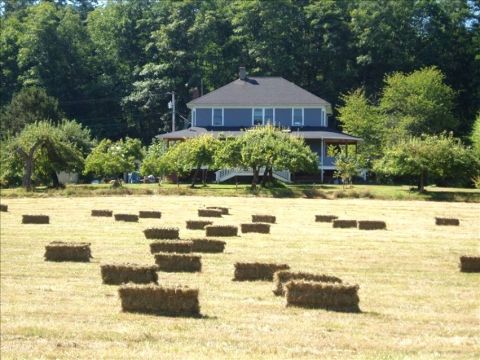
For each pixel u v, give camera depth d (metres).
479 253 26.38
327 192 51.62
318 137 66.44
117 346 13.55
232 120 72.12
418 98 77.50
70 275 21.42
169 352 13.08
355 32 93.12
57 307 17.00
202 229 33.88
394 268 23.11
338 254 25.91
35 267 22.81
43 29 95.50
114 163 58.41
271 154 54.62
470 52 89.06
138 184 62.31
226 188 55.59
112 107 96.50
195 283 20.05
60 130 64.25
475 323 15.84
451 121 78.69
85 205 44.91
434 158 53.00
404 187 58.03
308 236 31.27
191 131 69.75
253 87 73.44
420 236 31.73
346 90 92.62
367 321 15.87
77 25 100.38
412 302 18.00
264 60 94.25
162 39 97.94
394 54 91.00
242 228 32.22
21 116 78.69
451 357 12.89
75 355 12.86
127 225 35.09
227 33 99.00
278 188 54.41
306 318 15.98
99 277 21.09
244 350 13.27
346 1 98.19
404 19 91.88
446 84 86.44
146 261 23.95
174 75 97.06
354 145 72.94
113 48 101.69
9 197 50.59
